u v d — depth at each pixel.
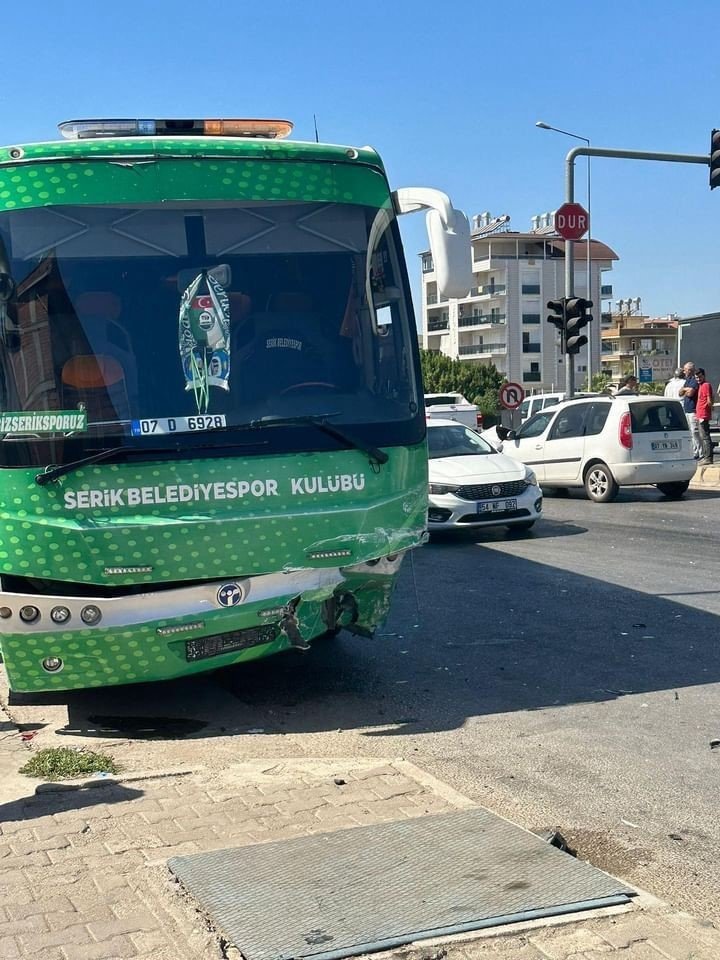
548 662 7.70
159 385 5.80
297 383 6.04
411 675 7.41
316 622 6.15
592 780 5.29
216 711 6.59
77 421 5.65
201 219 6.03
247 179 6.14
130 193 5.95
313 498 5.98
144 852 4.16
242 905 3.69
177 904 3.69
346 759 5.46
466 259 6.55
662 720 6.29
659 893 4.04
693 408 22.78
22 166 5.84
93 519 5.64
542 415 19.80
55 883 3.85
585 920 3.61
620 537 14.19
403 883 3.89
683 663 7.60
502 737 6.00
